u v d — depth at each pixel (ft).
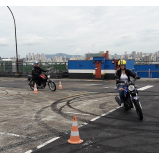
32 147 14.06
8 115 22.61
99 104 28.37
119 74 22.94
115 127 18.11
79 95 36.50
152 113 22.84
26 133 16.78
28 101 30.96
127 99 22.76
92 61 75.82
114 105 27.58
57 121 20.24
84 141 14.97
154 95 34.96
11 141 15.10
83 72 77.82
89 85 53.11
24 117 21.76
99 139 15.33
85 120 20.45
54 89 42.01
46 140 15.26
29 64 88.22
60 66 82.23
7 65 93.40
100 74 73.56
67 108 26.11
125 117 21.39
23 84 57.06
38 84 43.06
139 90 41.34
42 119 20.97
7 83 60.34
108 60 73.46
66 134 16.51
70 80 71.15
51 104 28.71
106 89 44.55
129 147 13.89
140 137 15.65
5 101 30.94
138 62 84.74
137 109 20.11
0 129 17.80
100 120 20.39
